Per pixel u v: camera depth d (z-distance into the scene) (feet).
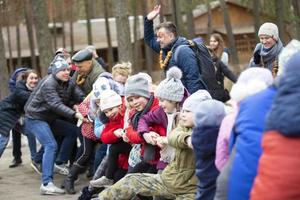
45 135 27.89
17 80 30.96
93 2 167.12
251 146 12.05
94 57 30.25
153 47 25.98
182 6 97.40
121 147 23.62
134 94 21.16
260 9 97.19
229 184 12.34
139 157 22.18
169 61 23.32
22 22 150.71
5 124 30.68
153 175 19.16
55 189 27.58
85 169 29.76
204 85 22.80
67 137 30.17
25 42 162.71
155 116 20.59
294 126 10.44
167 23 23.48
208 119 15.34
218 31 154.10
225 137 14.32
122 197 19.01
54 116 28.32
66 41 164.14
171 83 19.97
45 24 64.75
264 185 10.73
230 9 154.20
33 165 32.24
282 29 82.23
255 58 25.27
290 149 10.55
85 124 26.81
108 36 132.57
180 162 18.44
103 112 24.02
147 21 25.85
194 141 15.67
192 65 22.63
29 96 30.17
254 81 13.84
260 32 24.34
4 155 39.32
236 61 103.65
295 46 15.74
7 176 32.60
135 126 21.43
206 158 15.62
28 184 30.35
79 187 28.73
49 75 28.09
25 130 31.09
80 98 28.73
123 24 54.13
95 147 29.50
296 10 79.92
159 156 21.13
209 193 15.76
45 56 64.69
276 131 10.70
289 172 10.52
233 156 12.80
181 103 20.21
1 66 71.36
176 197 18.60
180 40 23.32
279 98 10.80
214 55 30.04
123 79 26.14
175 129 18.61
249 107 12.44
